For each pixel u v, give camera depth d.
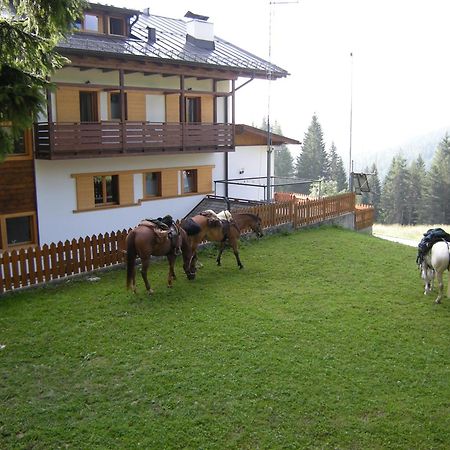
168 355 10.20
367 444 7.63
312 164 87.44
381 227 40.72
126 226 22.66
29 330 11.31
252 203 24.00
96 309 12.55
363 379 9.36
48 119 18.09
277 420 8.14
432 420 8.19
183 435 7.76
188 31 25.16
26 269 13.98
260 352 10.33
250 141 27.92
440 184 81.75
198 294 13.67
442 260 12.94
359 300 13.38
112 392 8.91
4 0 11.00
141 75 22.80
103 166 21.39
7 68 9.66
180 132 22.41
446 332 11.48
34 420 8.10
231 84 24.86
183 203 24.97
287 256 17.69
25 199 19.02
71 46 18.09
